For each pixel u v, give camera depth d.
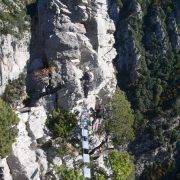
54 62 52.78
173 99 58.59
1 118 45.44
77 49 53.44
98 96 54.59
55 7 53.81
